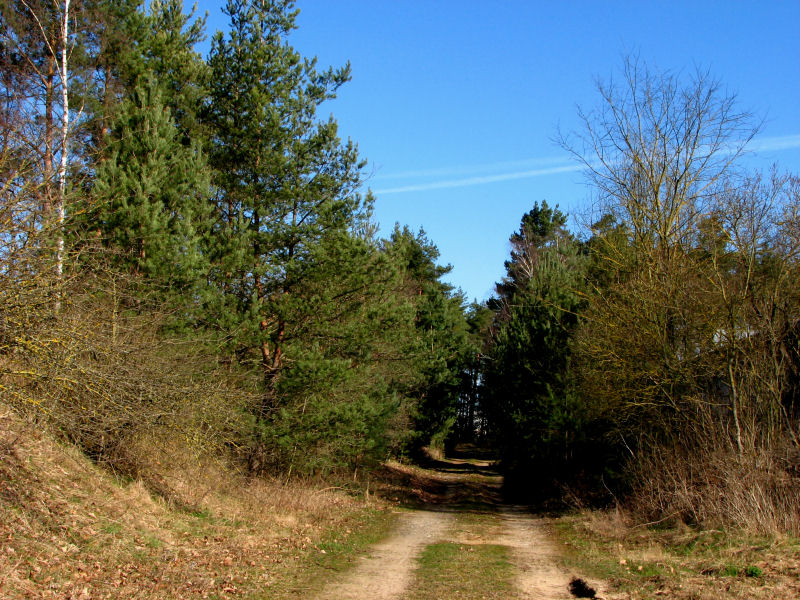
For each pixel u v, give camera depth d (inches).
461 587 381.7
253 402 612.7
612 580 394.6
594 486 838.5
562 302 953.5
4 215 346.9
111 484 455.8
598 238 807.1
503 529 690.2
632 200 741.3
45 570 295.1
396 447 1299.2
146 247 530.9
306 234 676.1
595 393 751.1
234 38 701.3
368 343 716.0
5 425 387.2
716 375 642.8
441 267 1911.9
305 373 642.2
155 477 527.8
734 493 499.8
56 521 354.9
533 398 948.0
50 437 436.8
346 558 464.8
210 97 767.1
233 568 382.3
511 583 397.1
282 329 696.4
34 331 351.6
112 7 776.3
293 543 490.3
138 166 544.4
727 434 584.1
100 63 798.5
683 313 666.8
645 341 687.7
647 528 577.6
